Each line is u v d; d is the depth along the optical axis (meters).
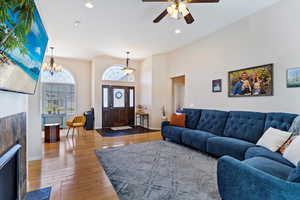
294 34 2.52
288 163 1.68
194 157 3.04
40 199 1.74
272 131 2.30
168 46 5.04
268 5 2.83
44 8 2.81
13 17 0.92
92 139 4.45
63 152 3.31
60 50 5.30
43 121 5.91
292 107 2.54
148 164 2.71
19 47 1.07
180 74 5.21
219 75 3.85
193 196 1.80
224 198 1.41
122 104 6.84
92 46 4.93
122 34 4.03
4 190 1.15
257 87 3.04
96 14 3.04
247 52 3.22
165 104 5.93
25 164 1.73
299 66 2.47
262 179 1.10
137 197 1.78
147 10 2.92
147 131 5.64
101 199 1.75
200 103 4.42
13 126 1.33
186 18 2.61
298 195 0.94
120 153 3.26
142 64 6.86
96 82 6.23
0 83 0.90
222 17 3.24
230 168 1.36
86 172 2.40
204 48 4.28
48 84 6.08
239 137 2.96
